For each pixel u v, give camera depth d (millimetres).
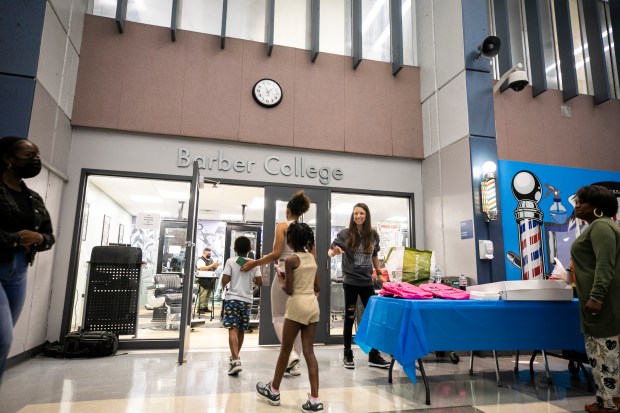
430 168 5434
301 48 5500
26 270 1964
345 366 3600
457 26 5012
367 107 5492
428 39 5625
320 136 5242
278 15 5703
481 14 4996
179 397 2658
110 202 8453
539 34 5500
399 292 2877
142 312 8250
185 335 3799
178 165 4809
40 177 3756
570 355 3197
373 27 6172
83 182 4500
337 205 8141
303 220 5117
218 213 10703
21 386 2893
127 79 4707
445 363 4000
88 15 4703
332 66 5453
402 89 5676
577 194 2604
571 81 5582
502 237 4609
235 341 3275
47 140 3861
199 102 4887
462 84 4855
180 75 4879
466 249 4641
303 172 5211
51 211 4098
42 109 3688
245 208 9703
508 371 3619
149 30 4863
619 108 5867
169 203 9172
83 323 4410
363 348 3234
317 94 5328
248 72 5117
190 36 4988
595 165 5555
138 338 4574
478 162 4656
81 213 4449
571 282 3629
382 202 6777
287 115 5172
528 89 5488
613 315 2318
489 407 2547
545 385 3100
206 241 11375
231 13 5461
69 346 3904
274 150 5160
